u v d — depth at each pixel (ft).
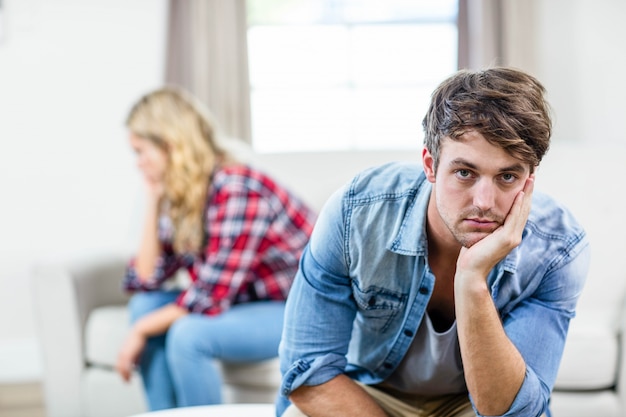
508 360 3.92
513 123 3.51
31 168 12.38
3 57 12.23
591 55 12.35
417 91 13.06
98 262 9.00
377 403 4.68
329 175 9.42
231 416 5.14
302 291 4.44
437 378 4.60
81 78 12.38
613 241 8.30
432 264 4.26
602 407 7.20
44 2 12.26
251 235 7.45
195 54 12.01
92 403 8.41
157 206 8.30
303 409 4.48
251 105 12.54
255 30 12.95
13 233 12.41
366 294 4.34
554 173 8.64
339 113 13.11
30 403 10.91
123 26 12.40
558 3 12.30
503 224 3.79
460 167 3.63
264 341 7.28
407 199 4.19
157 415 5.17
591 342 7.16
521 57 12.16
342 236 4.28
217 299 7.39
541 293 4.27
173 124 7.68
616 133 12.35
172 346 7.20
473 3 12.47
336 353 4.46
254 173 7.68
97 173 12.46
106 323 8.34
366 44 13.10
